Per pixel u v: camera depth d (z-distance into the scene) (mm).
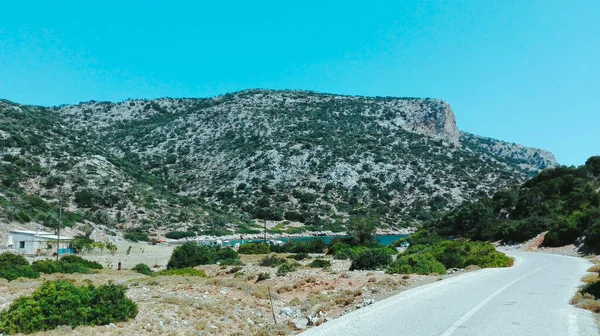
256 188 143625
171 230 99438
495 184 147875
